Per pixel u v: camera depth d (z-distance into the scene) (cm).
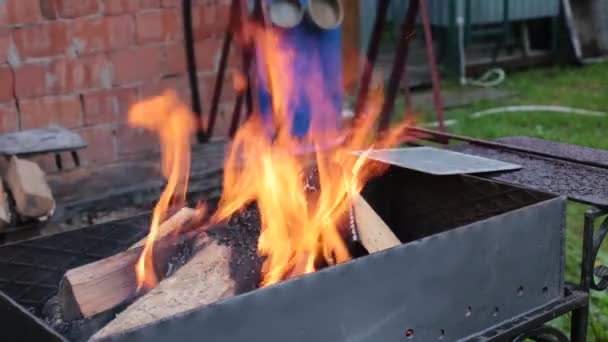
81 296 151
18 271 172
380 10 293
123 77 306
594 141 447
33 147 241
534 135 464
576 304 162
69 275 155
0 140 250
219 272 152
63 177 262
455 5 629
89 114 302
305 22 311
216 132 333
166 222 183
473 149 213
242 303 119
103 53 300
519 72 695
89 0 292
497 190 173
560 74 678
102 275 156
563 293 165
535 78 664
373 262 131
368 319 133
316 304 127
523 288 156
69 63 294
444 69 652
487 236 147
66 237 181
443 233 140
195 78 321
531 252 155
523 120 507
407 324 138
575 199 160
